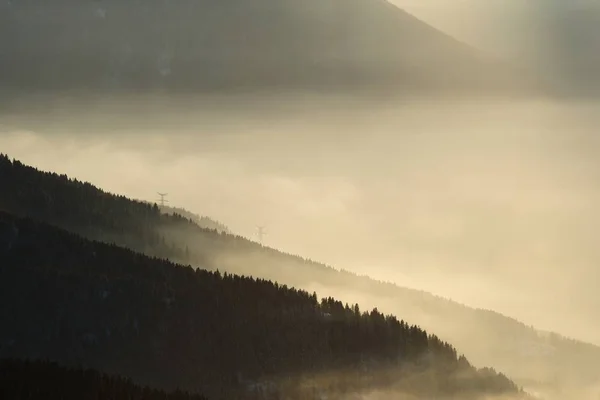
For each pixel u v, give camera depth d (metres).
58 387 180.62
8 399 173.25
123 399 181.88
